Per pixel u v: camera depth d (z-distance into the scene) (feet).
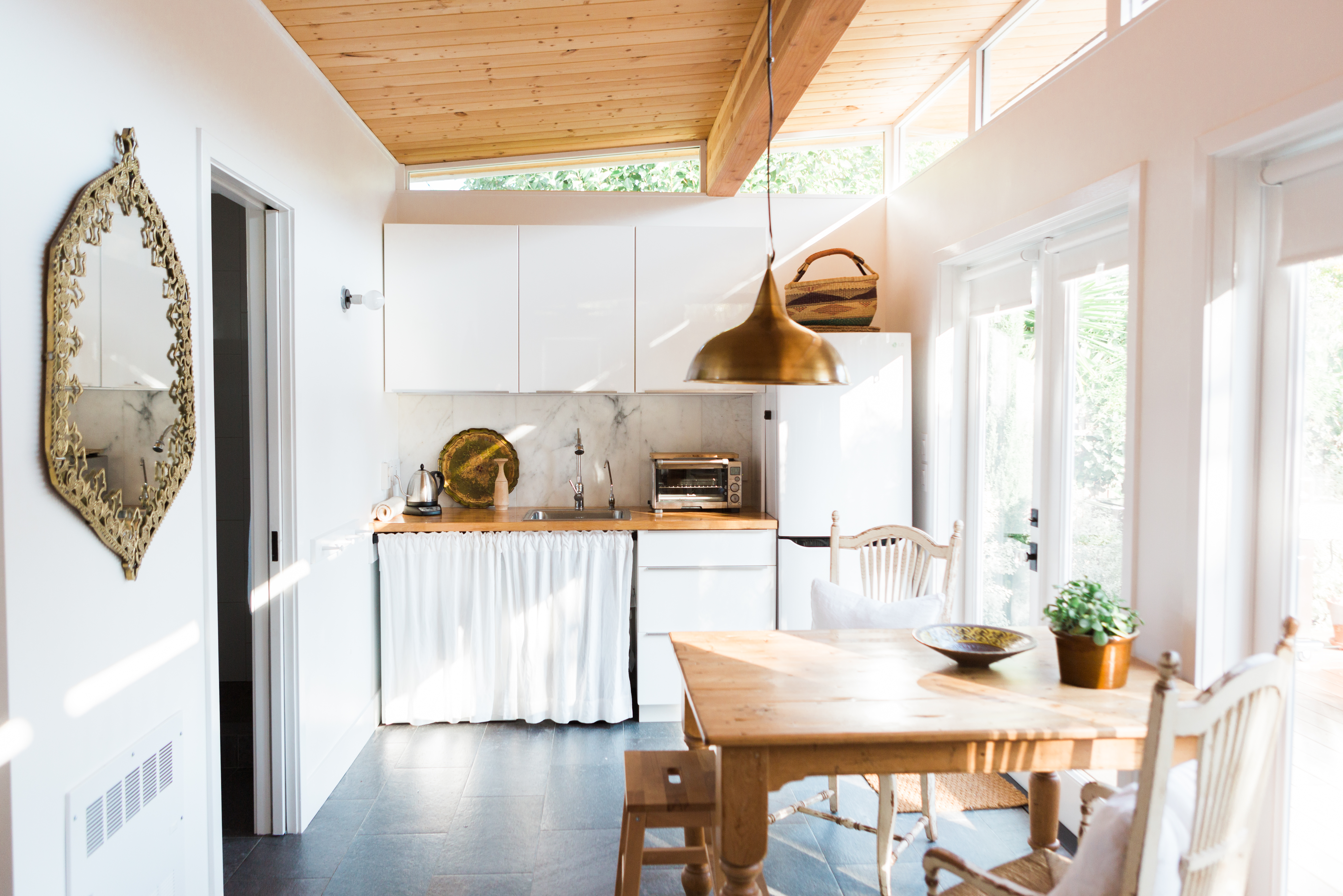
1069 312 9.68
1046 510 10.00
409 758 11.33
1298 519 6.56
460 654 12.44
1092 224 9.04
